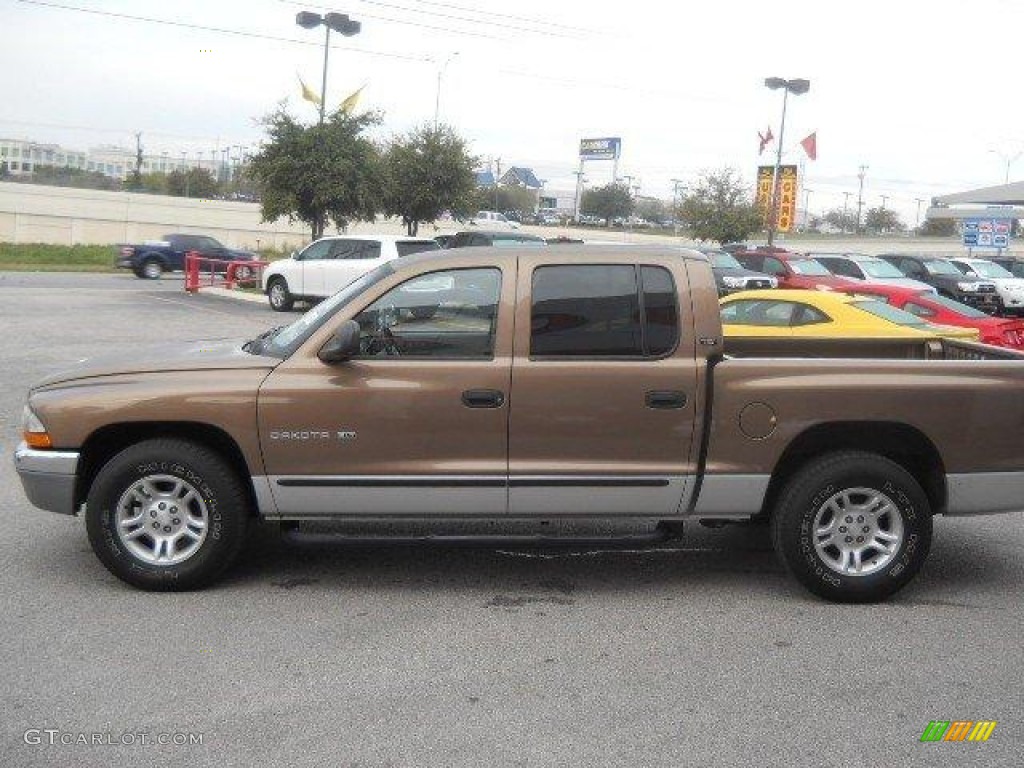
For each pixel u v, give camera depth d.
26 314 20.12
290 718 4.14
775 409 5.46
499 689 4.45
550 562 6.29
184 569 5.52
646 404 5.43
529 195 100.81
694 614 5.43
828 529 5.57
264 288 24.62
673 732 4.08
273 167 31.80
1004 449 5.60
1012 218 41.09
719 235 44.94
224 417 5.39
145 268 34.00
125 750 3.86
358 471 5.44
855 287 21.92
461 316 5.50
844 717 4.24
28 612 5.25
